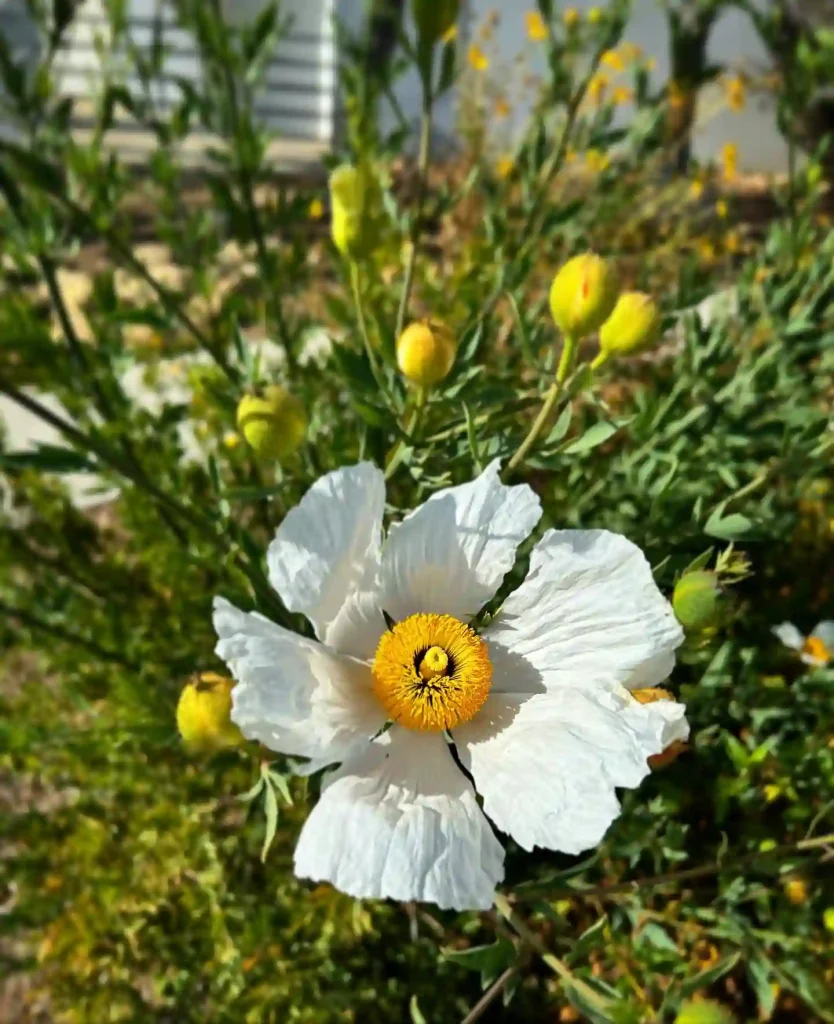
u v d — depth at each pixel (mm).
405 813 280
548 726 295
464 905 264
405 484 478
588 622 302
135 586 547
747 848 415
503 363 525
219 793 479
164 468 489
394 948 475
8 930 453
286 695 276
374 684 306
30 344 375
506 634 315
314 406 452
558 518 453
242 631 277
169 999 464
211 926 455
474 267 492
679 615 292
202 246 501
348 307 544
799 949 389
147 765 485
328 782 288
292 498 411
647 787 445
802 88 449
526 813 282
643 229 790
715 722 451
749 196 1199
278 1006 442
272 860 477
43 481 588
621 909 400
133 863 483
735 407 436
